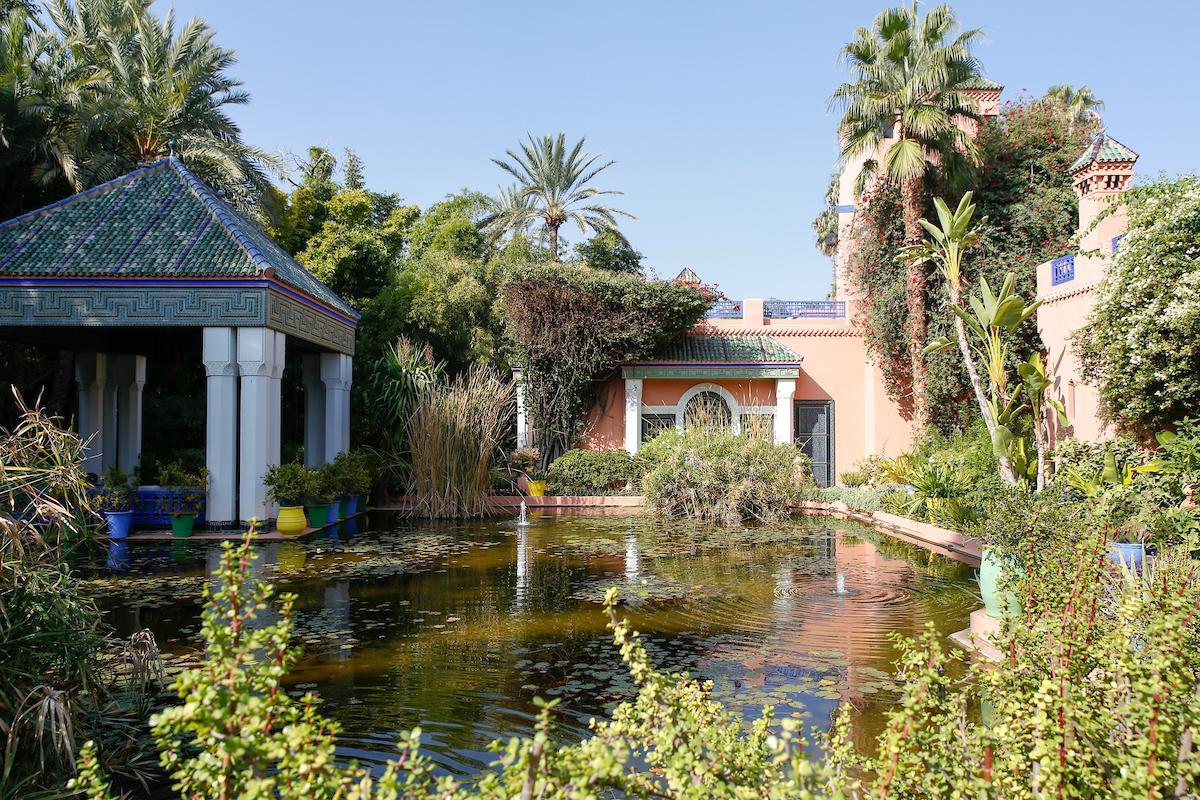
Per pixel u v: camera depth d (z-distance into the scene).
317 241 19.98
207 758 1.72
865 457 18.75
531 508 16.41
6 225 11.91
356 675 5.17
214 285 11.45
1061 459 9.99
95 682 3.82
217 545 10.67
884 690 4.79
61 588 3.71
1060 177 17.05
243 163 18.59
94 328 12.10
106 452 14.73
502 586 8.23
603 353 18.45
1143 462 8.66
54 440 4.01
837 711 4.34
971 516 10.84
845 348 19.61
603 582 8.46
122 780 3.55
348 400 15.48
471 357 20.91
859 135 16.33
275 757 1.69
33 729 3.37
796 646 5.87
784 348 19.05
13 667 3.36
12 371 17.34
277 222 19.62
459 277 21.38
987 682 2.50
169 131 18.30
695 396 19.19
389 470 15.99
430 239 26.69
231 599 1.84
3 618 3.41
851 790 2.30
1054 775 1.88
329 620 6.71
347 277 19.97
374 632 6.31
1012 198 17.31
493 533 12.55
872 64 16.14
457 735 4.10
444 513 14.87
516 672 5.24
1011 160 17.59
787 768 2.27
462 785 3.39
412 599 7.59
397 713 4.43
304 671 5.26
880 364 18.73
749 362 18.59
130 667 4.30
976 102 16.45
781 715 4.34
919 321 16.69
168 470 11.78
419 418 15.36
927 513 12.68
